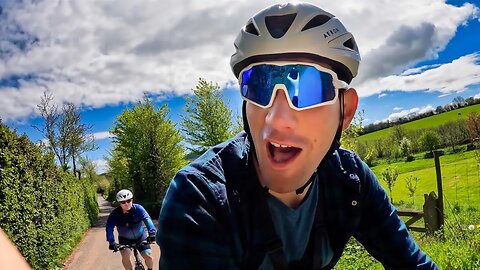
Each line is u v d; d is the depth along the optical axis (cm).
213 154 62
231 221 57
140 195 1516
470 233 236
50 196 523
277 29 55
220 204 56
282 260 61
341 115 57
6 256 20
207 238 55
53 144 1395
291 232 63
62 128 1408
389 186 689
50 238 484
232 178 59
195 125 1138
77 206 815
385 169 711
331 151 58
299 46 53
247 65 56
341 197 68
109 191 2695
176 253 55
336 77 54
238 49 58
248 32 57
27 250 402
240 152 61
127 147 1487
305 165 53
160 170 1432
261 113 52
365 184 71
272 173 53
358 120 625
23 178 409
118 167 1762
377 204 74
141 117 1455
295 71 53
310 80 53
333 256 70
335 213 67
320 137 53
